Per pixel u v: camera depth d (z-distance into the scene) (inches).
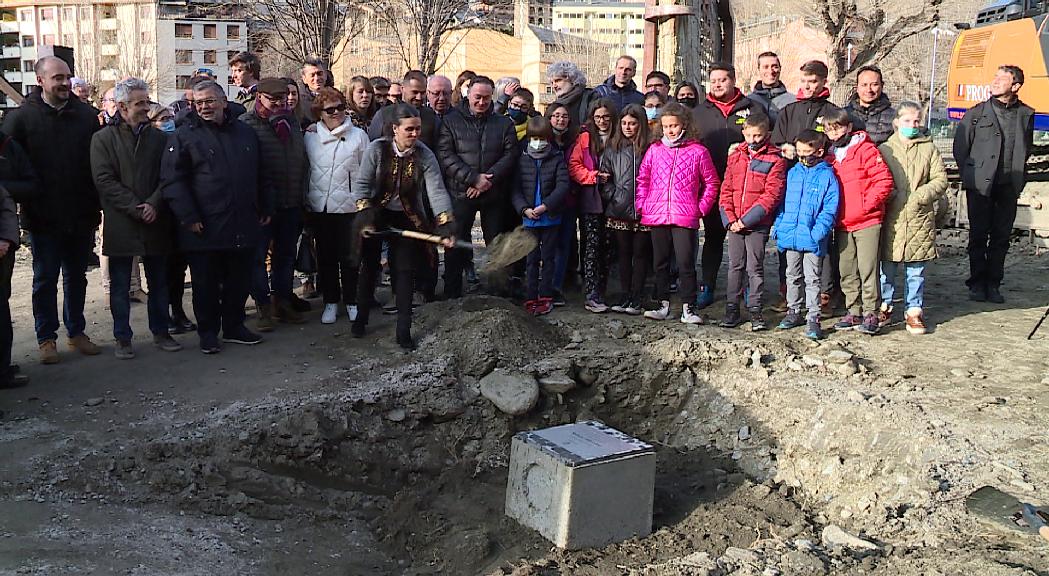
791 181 269.0
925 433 197.6
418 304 296.7
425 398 226.8
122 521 168.1
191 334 277.9
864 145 268.2
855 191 269.4
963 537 159.2
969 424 204.1
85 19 1852.9
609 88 320.5
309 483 200.2
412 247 253.8
